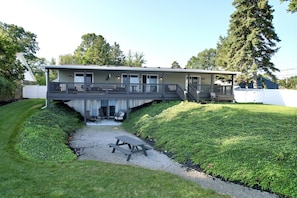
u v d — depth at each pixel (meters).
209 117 9.93
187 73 17.45
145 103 15.36
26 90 21.61
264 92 19.64
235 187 4.79
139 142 7.14
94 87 14.62
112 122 13.33
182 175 5.43
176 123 9.66
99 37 44.88
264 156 5.51
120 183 4.58
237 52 24.78
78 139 9.01
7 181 4.32
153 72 16.58
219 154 6.05
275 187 4.55
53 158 5.98
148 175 5.16
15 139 7.25
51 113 11.27
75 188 4.20
